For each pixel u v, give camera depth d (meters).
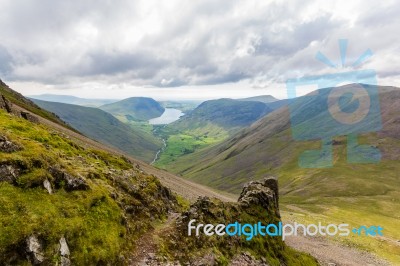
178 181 133.25
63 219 19.11
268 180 49.06
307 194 180.50
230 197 160.62
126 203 28.33
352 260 66.31
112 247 20.77
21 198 18.25
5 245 15.62
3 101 53.50
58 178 22.11
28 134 32.56
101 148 125.81
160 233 27.48
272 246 37.91
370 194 170.00
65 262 17.47
